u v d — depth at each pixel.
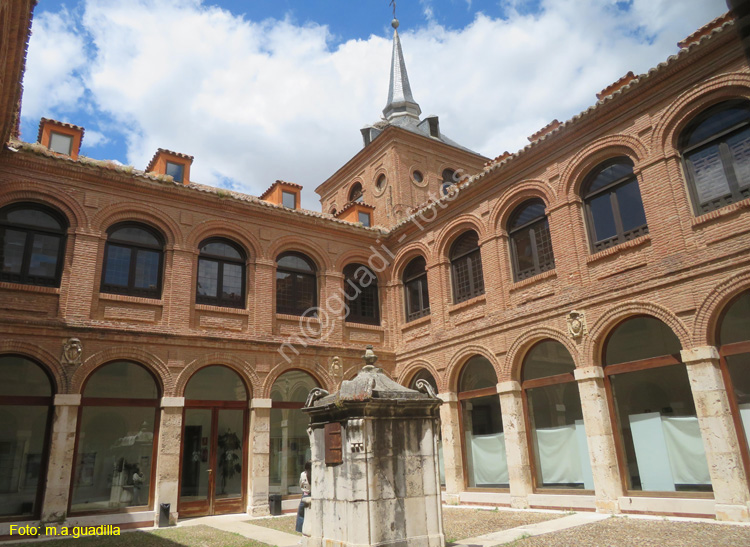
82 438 14.20
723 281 11.20
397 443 7.98
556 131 14.87
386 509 7.59
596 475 12.88
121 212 16.16
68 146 17.30
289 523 13.98
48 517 12.93
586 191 14.60
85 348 14.48
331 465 8.07
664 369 12.45
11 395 13.53
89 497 13.90
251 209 18.33
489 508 15.09
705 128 12.33
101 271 15.44
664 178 12.58
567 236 14.51
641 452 12.62
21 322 13.72
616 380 13.38
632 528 10.59
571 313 13.93
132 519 14.04
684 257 11.93
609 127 13.95
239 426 16.69
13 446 13.37
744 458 10.76
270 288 18.14
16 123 16.77
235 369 16.78
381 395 7.96
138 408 15.17
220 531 12.91
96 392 14.64
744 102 11.61
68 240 15.05
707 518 10.99
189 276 16.70
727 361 11.37
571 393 14.30
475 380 17.12
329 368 18.53
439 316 18.30
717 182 11.88
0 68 10.27
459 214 18.19
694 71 12.30
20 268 14.42
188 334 16.05
